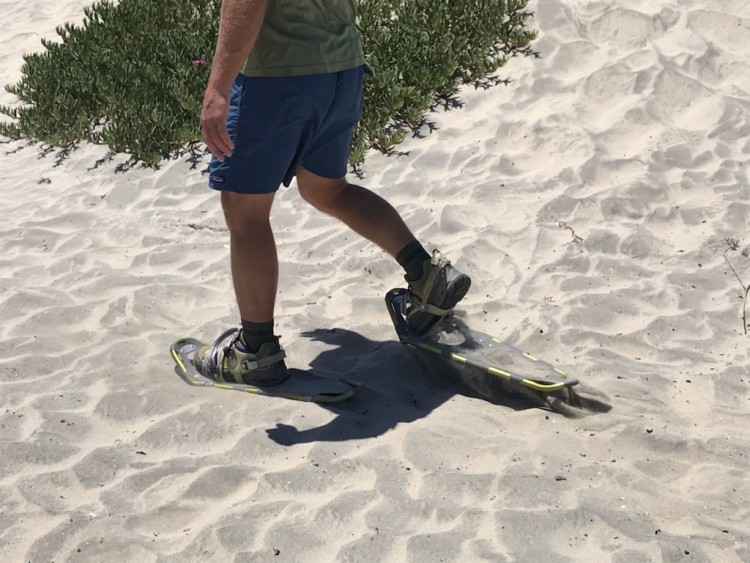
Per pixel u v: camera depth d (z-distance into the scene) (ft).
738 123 18.78
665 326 13.39
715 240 15.61
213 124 10.41
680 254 15.38
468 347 12.12
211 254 16.71
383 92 20.92
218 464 10.33
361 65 11.69
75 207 19.33
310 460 10.32
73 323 14.16
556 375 11.46
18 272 16.24
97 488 10.00
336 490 9.84
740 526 9.17
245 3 10.00
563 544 8.93
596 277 14.82
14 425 11.26
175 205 19.11
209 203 19.03
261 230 11.50
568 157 18.49
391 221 12.20
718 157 17.97
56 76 23.93
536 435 10.82
